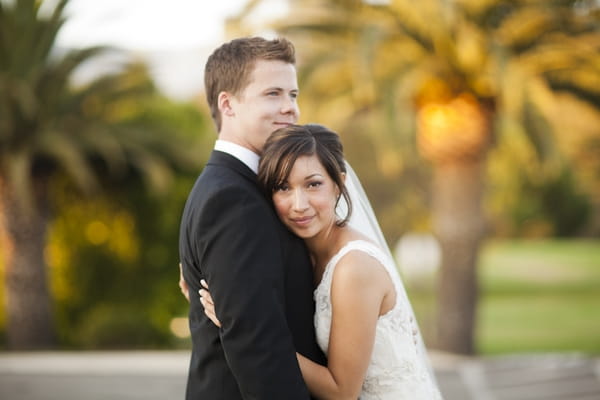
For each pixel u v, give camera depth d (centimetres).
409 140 806
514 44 836
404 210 1900
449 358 857
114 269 1119
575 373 709
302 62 853
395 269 230
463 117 866
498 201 2209
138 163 980
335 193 213
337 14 841
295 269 200
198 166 1062
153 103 1160
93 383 668
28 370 727
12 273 989
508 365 765
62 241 1106
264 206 193
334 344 202
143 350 984
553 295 1884
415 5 779
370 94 772
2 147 953
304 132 205
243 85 208
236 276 179
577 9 790
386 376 215
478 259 907
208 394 196
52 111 965
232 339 178
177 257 1116
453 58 823
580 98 893
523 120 799
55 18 929
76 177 912
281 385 175
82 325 1109
